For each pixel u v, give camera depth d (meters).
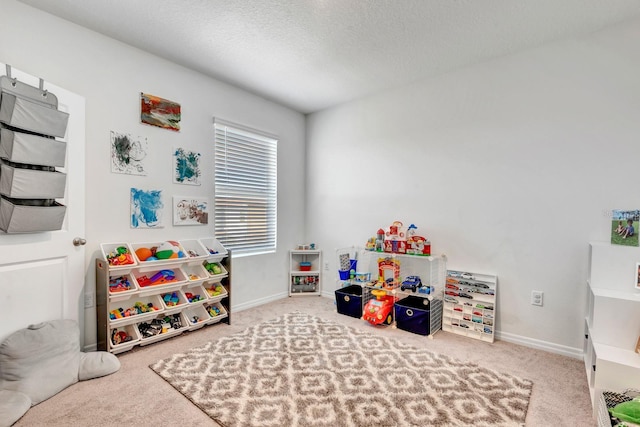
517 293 2.56
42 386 1.69
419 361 2.20
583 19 2.10
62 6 2.02
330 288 3.92
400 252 3.02
